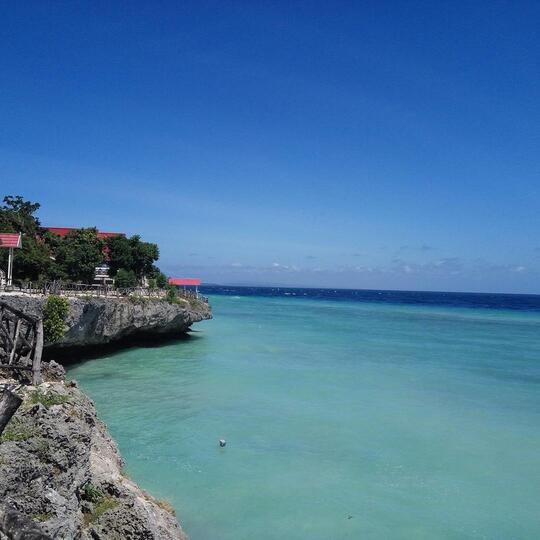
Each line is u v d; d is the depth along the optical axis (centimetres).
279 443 2334
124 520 1198
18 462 1027
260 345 5481
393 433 2533
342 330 7494
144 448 2195
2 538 602
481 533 1633
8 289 3603
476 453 2298
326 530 1614
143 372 3753
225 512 1691
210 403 2953
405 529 1642
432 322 9475
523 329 8288
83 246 5725
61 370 1644
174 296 5469
